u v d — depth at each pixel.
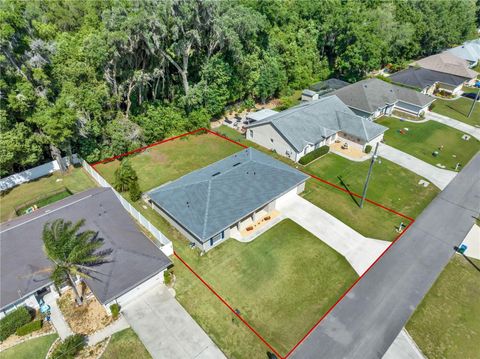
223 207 29.38
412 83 62.44
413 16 78.31
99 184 37.31
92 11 54.00
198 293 24.67
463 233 30.61
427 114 56.03
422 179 38.66
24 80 33.50
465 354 20.95
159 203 30.70
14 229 25.27
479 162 42.28
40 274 23.11
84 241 22.28
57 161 38.75
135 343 21.31
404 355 20.81
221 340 21.59
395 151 44.50
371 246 28.98
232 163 35.56
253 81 55.19
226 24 44.97
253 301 24.11
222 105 51.78
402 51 78.50
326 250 28.44
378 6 77.44
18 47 32.81
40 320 22.52
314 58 68.56
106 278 23.08
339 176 38.84
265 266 26.88
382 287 25.20
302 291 24.89
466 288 25.31
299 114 44.81
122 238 26.31
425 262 27.48
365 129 44.22
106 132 41.62
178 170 39.91
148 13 39.03
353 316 23.11
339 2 72.62
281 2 68.94
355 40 64.56
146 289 24.86
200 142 46.34
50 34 38.22
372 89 55.28
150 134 44.94
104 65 39.38
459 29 89.00
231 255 27.86
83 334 21.81
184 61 45.50
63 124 34.34
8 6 32.03
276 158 42.25
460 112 57.31
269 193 31.50
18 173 37.06
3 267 22.92
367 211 33.22
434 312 23.47
